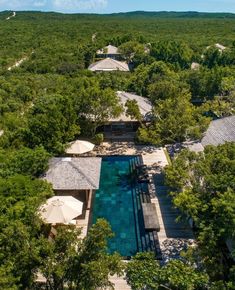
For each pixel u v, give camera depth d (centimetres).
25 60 8812
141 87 5325
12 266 1427
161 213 2717
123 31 14912
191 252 1817
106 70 7144
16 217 1795
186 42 10944
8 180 2214
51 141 3206
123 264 1598
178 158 2453
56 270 1489
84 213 2778
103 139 4169
